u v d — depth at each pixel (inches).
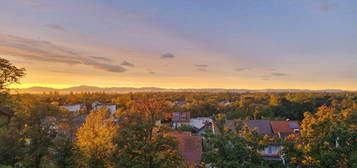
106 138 502.3
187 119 1948.8
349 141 346.9
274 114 2037.4
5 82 708.0
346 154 341.7
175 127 1776.6
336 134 355.6
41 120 522.9
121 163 404.8
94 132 532.7
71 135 626.8
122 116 557.9
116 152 445.7
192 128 1720.0
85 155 481.1
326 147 362.6
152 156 407.2
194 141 869.8
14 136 484.7
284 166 376.2
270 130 1248.8
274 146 727.7
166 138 424.8
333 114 459.2
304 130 418.6
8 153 486.9
